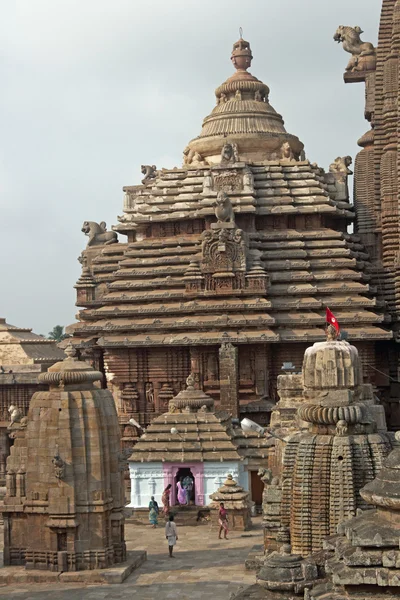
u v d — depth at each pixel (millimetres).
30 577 38875
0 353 79562
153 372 71938
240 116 84250
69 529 39312
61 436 39656
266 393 69562
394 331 73875
